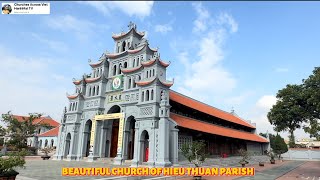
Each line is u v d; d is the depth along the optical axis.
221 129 51.47
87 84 49.34
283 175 32.56
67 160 45.31
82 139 46.03
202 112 48.09
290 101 30.27
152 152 34.28
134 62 44.06
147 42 43.31
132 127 42.00
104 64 48.56
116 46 49.84
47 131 85.00
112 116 41.81
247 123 72.31
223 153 50.91
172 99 40.41
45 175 25.69
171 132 35.53
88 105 47.53
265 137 72.38
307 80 29.86
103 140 44.19
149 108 36.69
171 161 34.31
